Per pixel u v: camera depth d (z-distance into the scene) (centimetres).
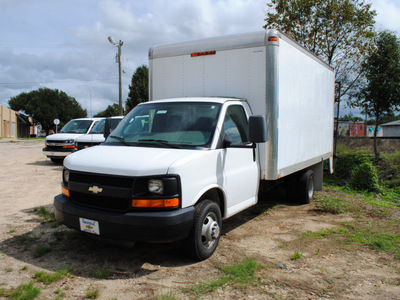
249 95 573
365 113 1560
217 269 423
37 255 451
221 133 482
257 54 564
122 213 392
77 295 354
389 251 501
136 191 389
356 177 1031
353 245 524
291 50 634
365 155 1303
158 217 381
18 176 1101
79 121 1559
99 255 460
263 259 460
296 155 683
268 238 548
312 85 777
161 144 460
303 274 418
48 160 1591
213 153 459
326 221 653
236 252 482
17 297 343
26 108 7469
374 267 446
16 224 588
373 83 1448
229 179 490
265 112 562
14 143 3131
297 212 720
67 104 7844
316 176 909
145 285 379
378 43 1481
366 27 1453
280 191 874
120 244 401
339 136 1916
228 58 589
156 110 525
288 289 379
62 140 1392
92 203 418
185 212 401
